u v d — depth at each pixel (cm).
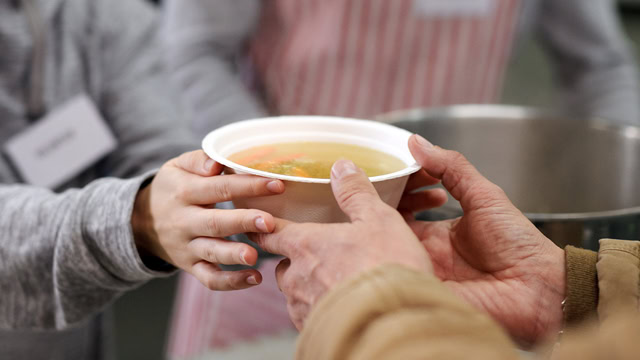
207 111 125
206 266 65
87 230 70
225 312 98
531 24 143
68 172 97
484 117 85
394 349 48
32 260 74
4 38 91
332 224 58
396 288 51
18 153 95
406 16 126
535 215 66
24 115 95
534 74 285
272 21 131
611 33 145
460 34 130
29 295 77
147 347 154
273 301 95
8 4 92
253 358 95
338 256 56
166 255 69
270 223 59
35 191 78
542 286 64
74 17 96
